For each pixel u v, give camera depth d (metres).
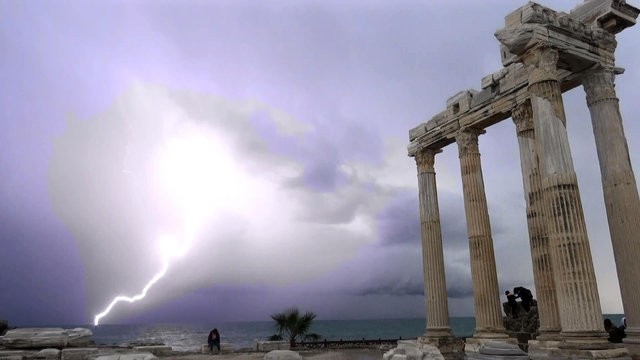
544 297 19.69
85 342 27.88
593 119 19.50
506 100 22.86
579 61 19.48
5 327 39.78
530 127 21.50
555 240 16.52
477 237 23.61
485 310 22.48
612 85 19.56
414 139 29.38
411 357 18.98
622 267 17.77
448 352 24.50
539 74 17.95
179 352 29.39
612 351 14.98
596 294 15.73
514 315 30.72
